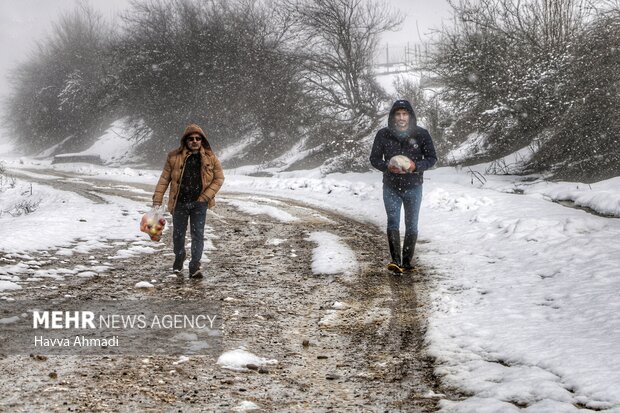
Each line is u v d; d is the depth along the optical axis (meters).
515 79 27.36
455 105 30.48
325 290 9.61
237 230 15.54
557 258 10.17
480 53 28.86
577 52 23.34
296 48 43.47
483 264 10.46
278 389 5.74
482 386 5.54
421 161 10.34
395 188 10.42
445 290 9.08
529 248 11.09
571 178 22.50
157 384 5.75
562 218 12.70
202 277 10.46
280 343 7.17
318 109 41.59
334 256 11.84
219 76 49.12
